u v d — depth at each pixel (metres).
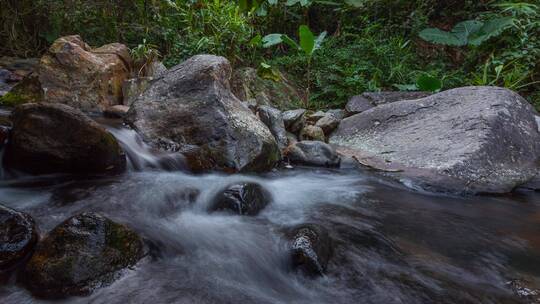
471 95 5.32
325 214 3.44
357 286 2.35
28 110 3.21
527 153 4.66
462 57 8.16
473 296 2.32
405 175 4.45
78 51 5.64
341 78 7.31
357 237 3.01
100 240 2.12
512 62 6.68
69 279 1.94
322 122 5.95
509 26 6.92
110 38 7.61
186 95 4.61
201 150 4.21
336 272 2.45
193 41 7.04
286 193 3.90
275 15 9.09
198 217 3.02
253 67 7.73
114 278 2.06
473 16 8.62
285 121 5.60
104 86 5.70
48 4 7.16
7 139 3.28
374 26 8.10
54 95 5.34
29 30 8.00
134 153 3.92
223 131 4.26
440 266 2.67
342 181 4.43
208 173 4.07
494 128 4.68
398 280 2.45
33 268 1.96
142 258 2.25
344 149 5.38
